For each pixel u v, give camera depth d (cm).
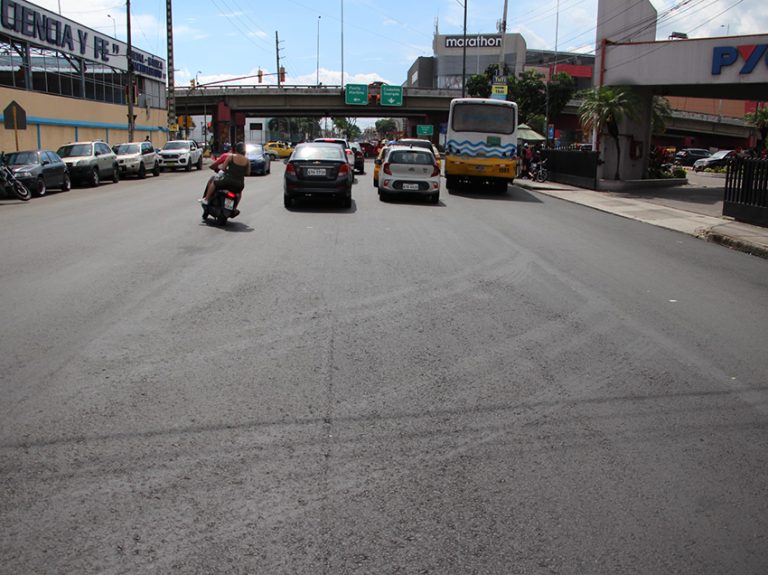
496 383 552
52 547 327
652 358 625
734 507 374
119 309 742
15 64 3469
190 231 1335
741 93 2919
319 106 7175
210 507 363
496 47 11669
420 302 811
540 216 1839
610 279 990
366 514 359
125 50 4769
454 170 2508
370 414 486
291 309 761
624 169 3017
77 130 4084
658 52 2664
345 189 1777
